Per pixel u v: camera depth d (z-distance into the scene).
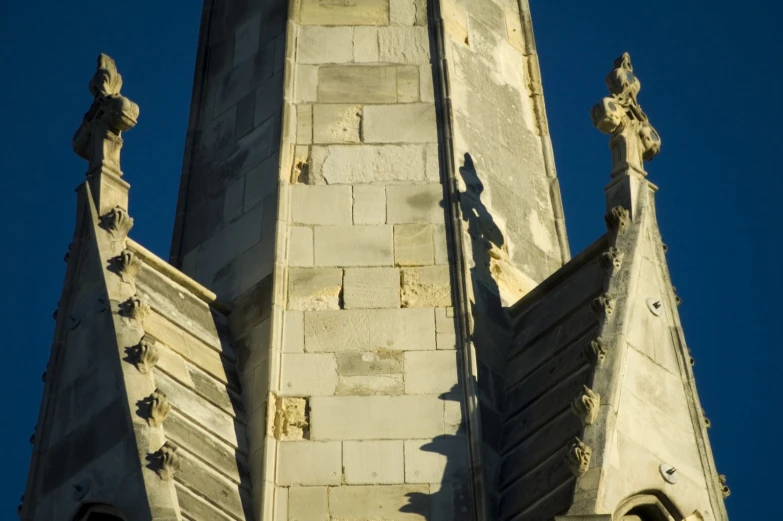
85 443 33.09
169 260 37.50
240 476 33.31
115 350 33.69
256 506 32.97
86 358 34.00
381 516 32.97
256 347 35.16
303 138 37.59
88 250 35.16
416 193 36.78
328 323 35.16
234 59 39.69
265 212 36.84
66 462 33.12
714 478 33.31
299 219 36.50
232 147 38.38
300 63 38.59
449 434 33.84
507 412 34.62
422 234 36.25
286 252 36.12
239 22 40.16
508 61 40.03
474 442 33.69
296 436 33.84
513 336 35.84
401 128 37.66
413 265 35.91
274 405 34.19
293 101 38.09
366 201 36.69
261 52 39.31
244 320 35.69
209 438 33.53
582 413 32.94
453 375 34.56
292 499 33.09
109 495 32.22
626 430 32.94
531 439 33.81
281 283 35.72
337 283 35.66
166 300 35.25
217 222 37.50
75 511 32.47
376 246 36.12
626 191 35.97
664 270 35.31
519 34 40.59
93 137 36.50
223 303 35.97
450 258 36.03
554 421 33.75
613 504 31.95
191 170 38.62
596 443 32.59
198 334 35.16
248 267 36.31
